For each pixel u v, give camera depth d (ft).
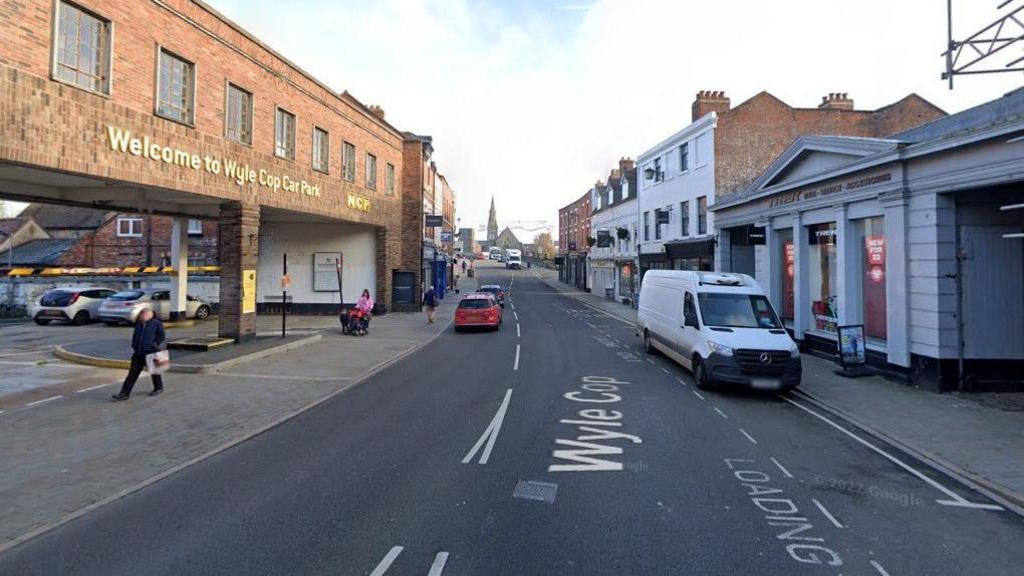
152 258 121.39
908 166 38.37
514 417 29.73
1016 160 31.01
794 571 14.47
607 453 23.89
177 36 44.42
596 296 150.82
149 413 30.30
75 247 122.31
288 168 61.11
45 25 33.65
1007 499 19.66
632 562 14.74
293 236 92.53
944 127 39.78
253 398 33.96
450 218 172.45
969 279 36.32
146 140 41.24
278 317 88.74
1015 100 33.37
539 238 387.55
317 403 32.99
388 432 26.96
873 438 26.84
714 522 17.34
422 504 18.42
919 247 37.60
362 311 68.03
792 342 36.52
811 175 49.21
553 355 52.60
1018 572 14.74
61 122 34.73
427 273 119.14
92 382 37.88
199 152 46.91
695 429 27.89
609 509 18.13
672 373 43.11
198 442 25.34
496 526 16.79
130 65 39.88
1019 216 36.01
